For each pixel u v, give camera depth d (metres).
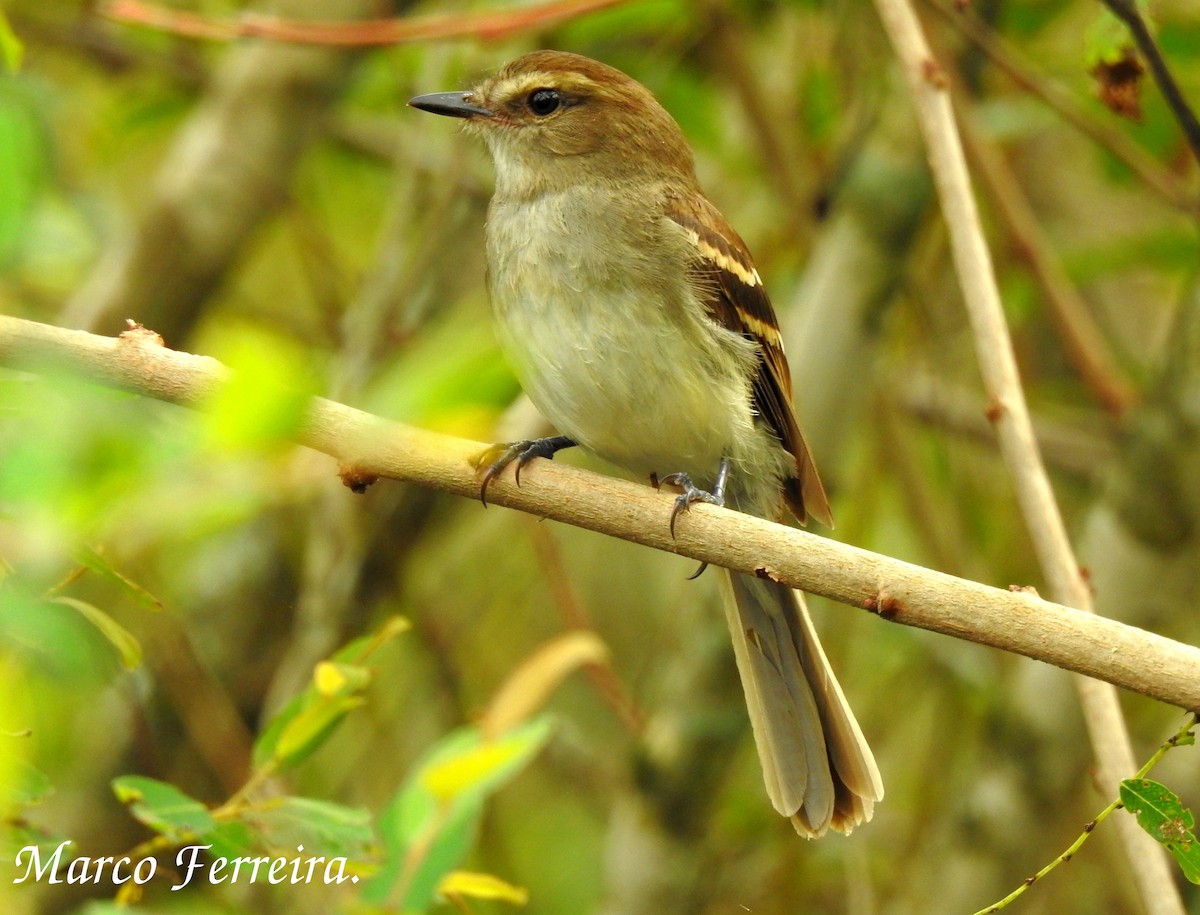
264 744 6.67
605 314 8.88
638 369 8.88
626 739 12.67
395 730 12.62
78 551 5.39
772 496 9.59
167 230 11.70
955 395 13.33
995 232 12.95
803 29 12.55
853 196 11.16
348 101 12.99
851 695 13.03
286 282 14.95
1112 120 12.20
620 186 9.32
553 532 13.66
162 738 11.80
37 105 8.87
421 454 7.16
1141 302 14.76
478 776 5.73
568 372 8.93
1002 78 13.10
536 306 9.00
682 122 12.67
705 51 12.94
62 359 6.14
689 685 11.22
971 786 11.38
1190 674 6.15
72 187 13.27
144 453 4.48
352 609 12.21
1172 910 7.43
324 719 6.52
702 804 11.14
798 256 12.66
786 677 8.67
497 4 12.30
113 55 13.41
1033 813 11.12
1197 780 12.05
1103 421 13.21
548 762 13.28
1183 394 10.73
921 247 12.30
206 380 6.47
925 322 12.92
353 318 11.99
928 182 11.00
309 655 11.66
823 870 12.42
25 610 5.20
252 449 4.45
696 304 8.96
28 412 4.81
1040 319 14.33
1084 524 12.96
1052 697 11.02
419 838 5.92
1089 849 12.04
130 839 11.53
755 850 11.95
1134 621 10.95
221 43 12.90
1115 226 14.33
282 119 11.92
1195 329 10.77
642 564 13.77
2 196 5.92
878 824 12.80
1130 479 10.91
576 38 12.50
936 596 6.44
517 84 9.64
